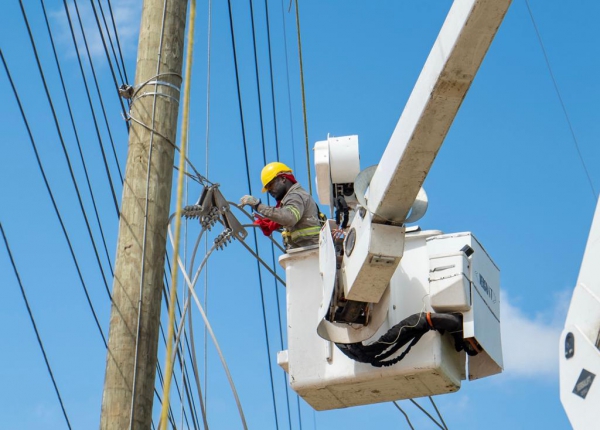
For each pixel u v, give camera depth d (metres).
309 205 10.86
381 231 9.12
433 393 10.26
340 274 9.89
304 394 10.35
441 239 10.14
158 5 11.01
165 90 10.66
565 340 6.36
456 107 7.93
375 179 9.04
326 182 11.22
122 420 9.45
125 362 9.65
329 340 9.96
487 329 10.11
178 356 11.25
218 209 10.75
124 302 9.86
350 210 11.24
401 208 8.97
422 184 8.68
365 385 10.14
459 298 9.80
